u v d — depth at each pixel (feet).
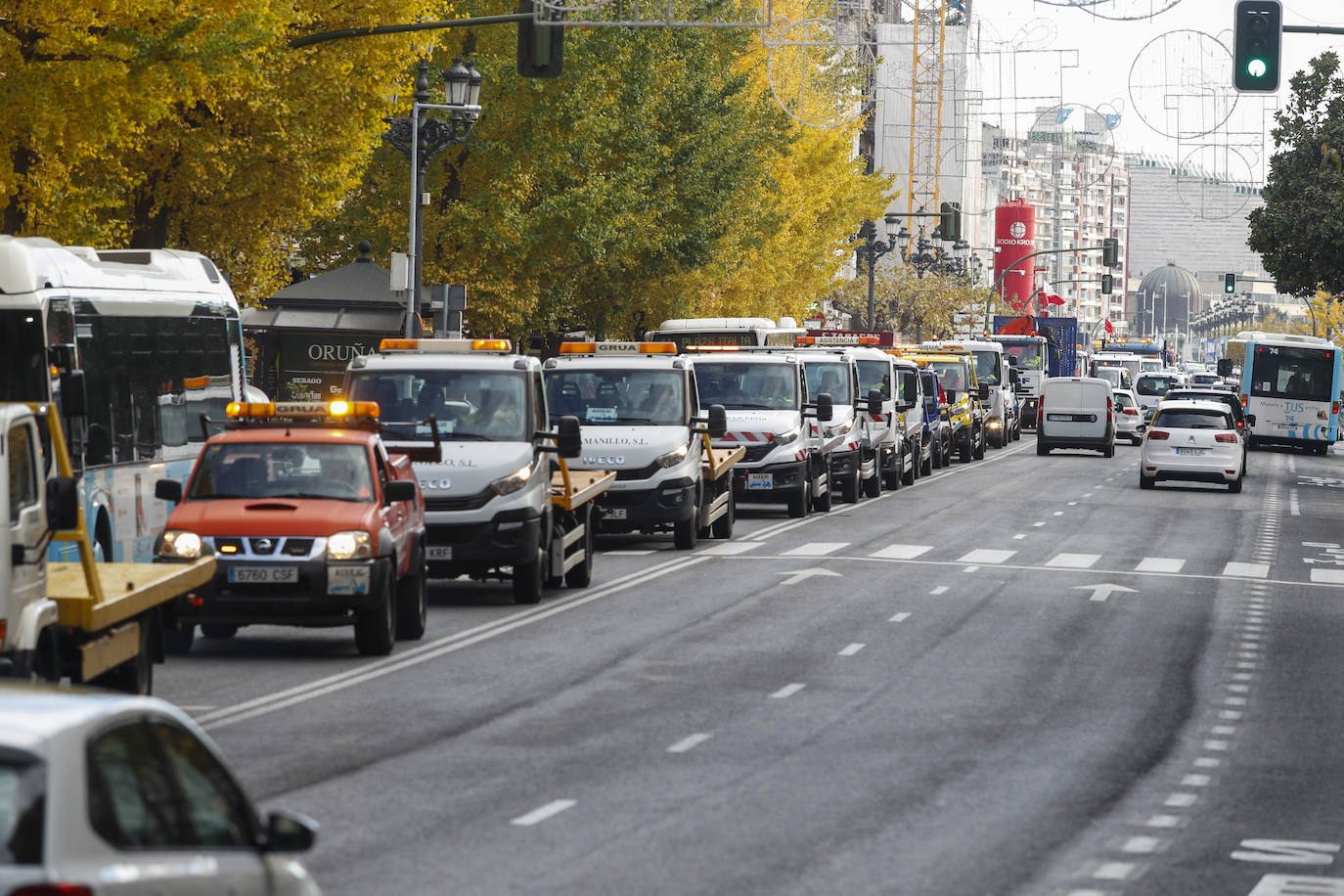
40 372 122.52
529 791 83.35
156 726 39.55
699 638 137.08
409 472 139.13
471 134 300.81
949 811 80.84
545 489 160.56
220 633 137.08
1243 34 186.19
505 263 309.01
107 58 160.04
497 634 138.41
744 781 86.53
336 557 121.60
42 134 158.81
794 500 249.96
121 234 192.24
